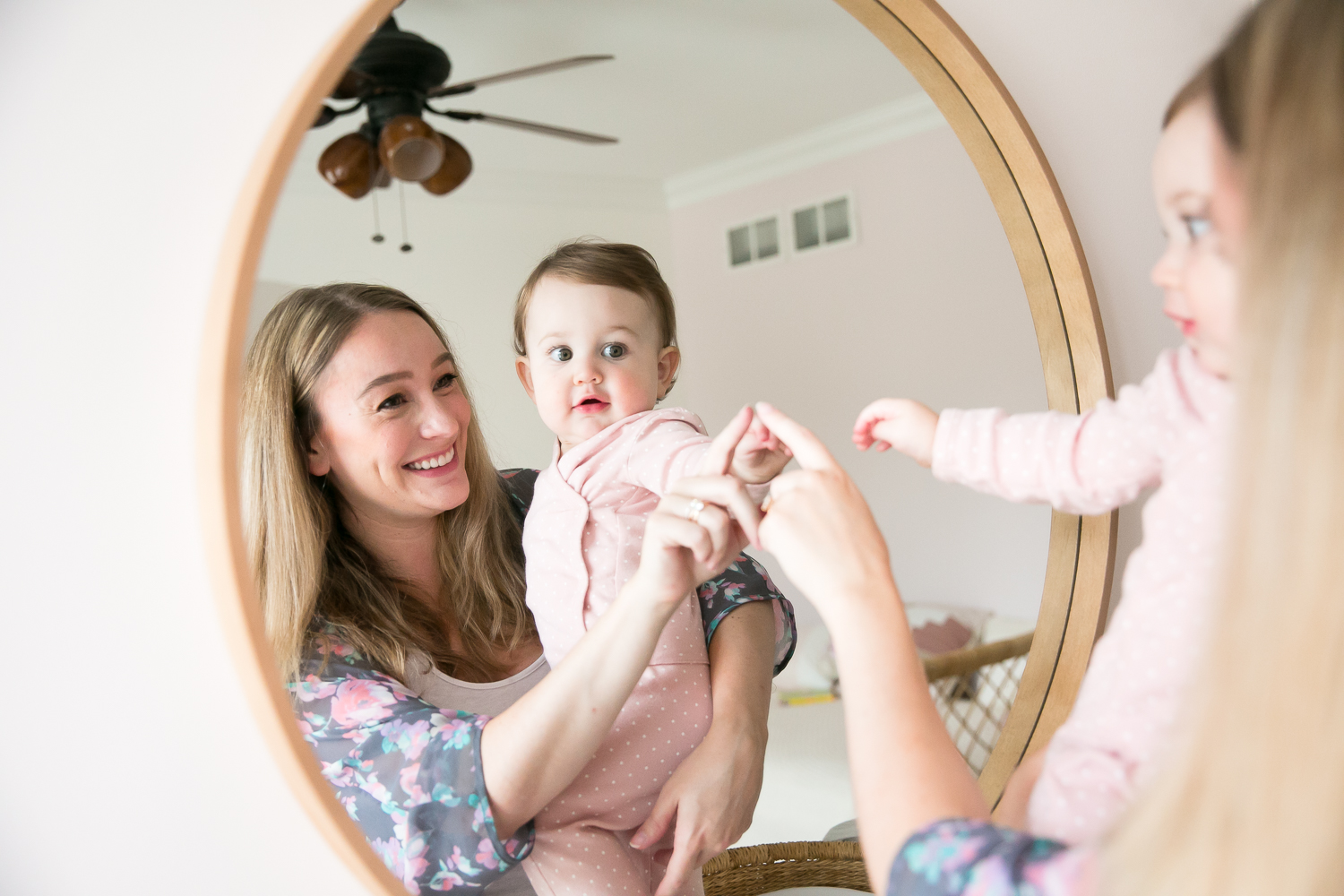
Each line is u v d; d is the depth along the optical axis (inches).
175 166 27.6
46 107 26.9
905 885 17.4
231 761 27.0
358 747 33.1
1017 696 42.1
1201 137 19.1
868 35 78.3
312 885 27.3
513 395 95.0
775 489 24.0
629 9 73.4
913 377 97.1
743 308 105.6
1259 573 15.1
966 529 89.8
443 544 43.9
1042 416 26.5
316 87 26.4
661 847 36.4
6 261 26.3
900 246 96.2
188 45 27.9
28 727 25.9
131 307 27.0
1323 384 14.5
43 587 26.1
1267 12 16.9
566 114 89.3
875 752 19.4
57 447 26.3
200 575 27.0
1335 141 14.9
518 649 43.6
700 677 37.0
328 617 38.8
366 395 38.4
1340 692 14.4
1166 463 23.6
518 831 31.4
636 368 40.2
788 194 101.0
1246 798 14.9
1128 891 15.8
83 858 26.2
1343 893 14.5
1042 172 40.3
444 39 76.7
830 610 21.3
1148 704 22.3
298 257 90.0
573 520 37.1
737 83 84.9
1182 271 20.6
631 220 106.7
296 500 38.5
